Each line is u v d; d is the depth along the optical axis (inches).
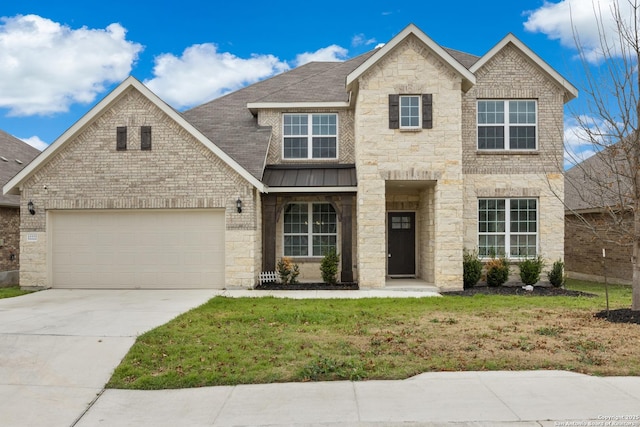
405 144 564.1
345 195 600.4
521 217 616.4
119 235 575.2
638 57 355.9
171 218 573.0
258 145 635.5
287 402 217.2
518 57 619.2
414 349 285.9
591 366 253.1
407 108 570.6
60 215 577.3
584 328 330.6
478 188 610.5
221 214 569.9
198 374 248.4
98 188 567.2
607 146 365.7
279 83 806.5
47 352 289.3
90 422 204.5
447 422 195.5
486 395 221.0
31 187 570.6
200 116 727.1
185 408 214.7
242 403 217.3
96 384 246.2
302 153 679.7
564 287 601.3
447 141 561.9
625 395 218.8
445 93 564.1
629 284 660.7
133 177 565.6
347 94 673.6
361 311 403.2
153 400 224.7
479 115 621.0
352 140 674.2
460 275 560.4
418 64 565.9
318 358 268.2
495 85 616.4
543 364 257.4
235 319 370.9
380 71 567.5
